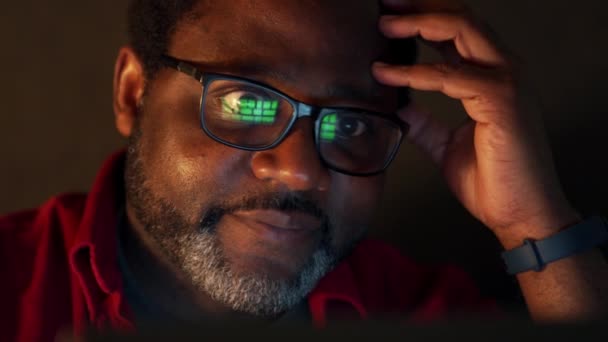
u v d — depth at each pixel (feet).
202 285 3.59
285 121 3.44
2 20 5.64
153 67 3.73
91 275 3.93
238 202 3.44
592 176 5.57
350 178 3.69
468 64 3.98
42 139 5.71
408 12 4.01
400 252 5.36
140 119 3.79
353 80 3.63
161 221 3.62
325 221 3.65
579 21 5.64
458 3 4.03
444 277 4.94
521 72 3.98
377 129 3.75
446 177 4.45
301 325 1.23
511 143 3.89
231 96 3.40
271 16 3.46
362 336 1.24
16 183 5.71
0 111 5.66
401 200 5.76
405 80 3.77
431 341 1.23
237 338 1.21
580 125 5.60
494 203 4.03
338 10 3.59
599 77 5.61
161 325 1.23
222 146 3.42
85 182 5.75
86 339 1.22
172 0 3.67
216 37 3.49
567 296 3.89
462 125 4.45
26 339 3.87
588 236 3.93
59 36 5.66
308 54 3.49
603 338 1.24
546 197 3.96
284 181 3.38
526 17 5.67
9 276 4.10
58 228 4.39
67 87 5.69
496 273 5.64
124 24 5.65
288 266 3.56
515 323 1.26
